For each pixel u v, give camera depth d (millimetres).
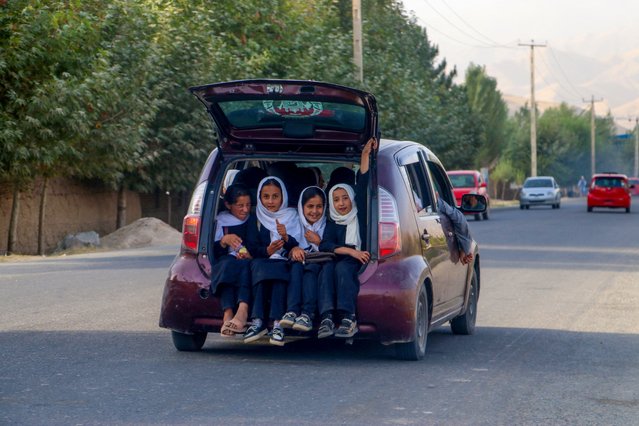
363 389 7930
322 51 39250
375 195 9055
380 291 8836
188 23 33875
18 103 23453
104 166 28172
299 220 9164
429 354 9875
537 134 121500
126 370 8562
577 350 10359
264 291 8836
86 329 11109
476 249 11500
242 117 9281
